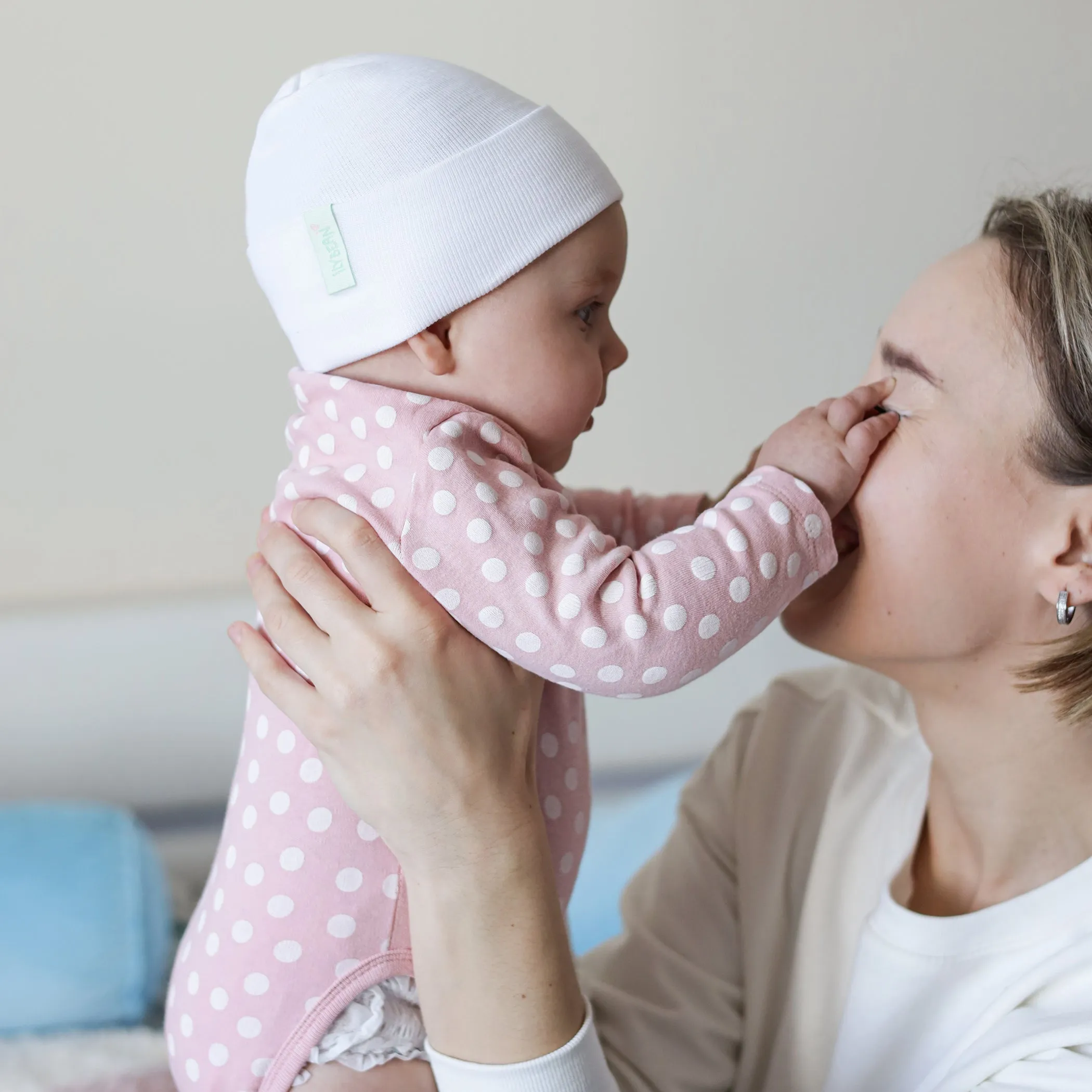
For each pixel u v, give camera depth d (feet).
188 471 6.85
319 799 2.82
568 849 3.11
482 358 2.86
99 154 6.40
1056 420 2.78
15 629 6.36
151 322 6.63
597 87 6.48
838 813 3.61
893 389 3.08
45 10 6.20
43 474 6.75
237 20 6.31
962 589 2.94
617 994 3.53
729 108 6.53
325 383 2.85
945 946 3.07
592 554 2.65
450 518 2.59
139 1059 5.10
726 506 2.82
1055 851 3.12
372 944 2.83
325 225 2.81
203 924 3.00
